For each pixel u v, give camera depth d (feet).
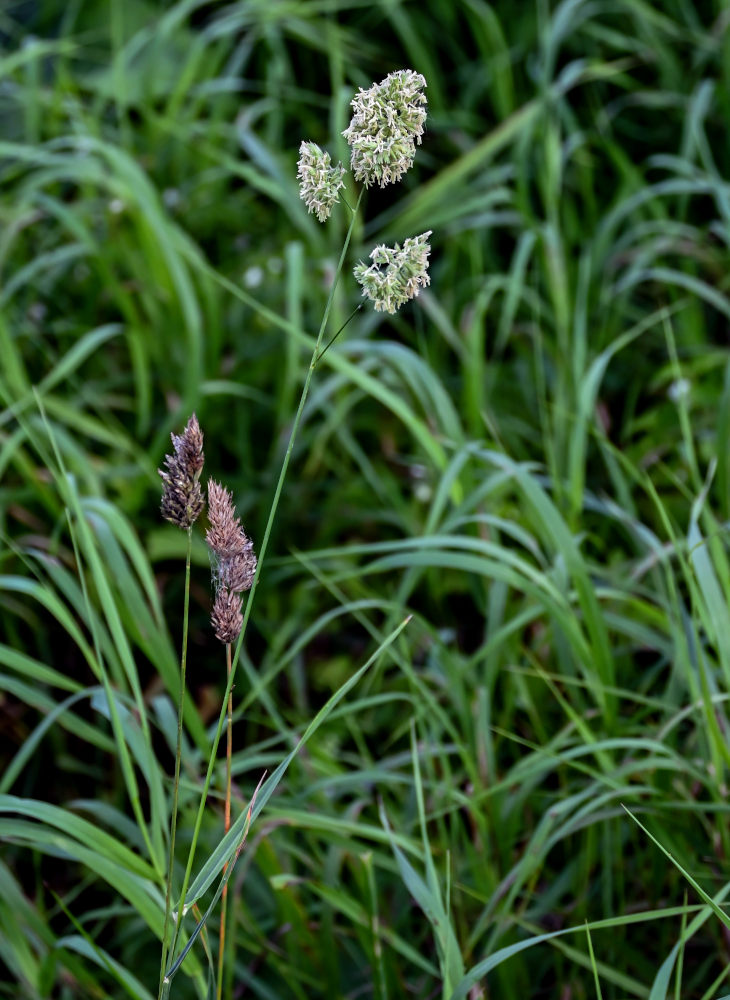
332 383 5.75
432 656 4.88
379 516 5.98
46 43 8.14
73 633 4.31
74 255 6.54
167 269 6.58
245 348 6.91
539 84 7.54
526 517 5.53
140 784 5.02
